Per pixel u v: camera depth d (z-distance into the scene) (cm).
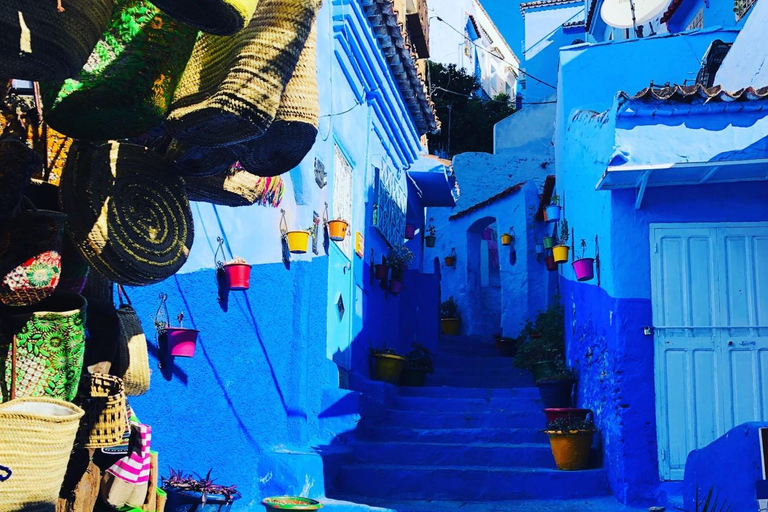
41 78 288
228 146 385
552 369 1154
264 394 775
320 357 896
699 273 838
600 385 899
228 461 689
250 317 748
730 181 834
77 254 389
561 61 1274
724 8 1425
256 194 473
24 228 332
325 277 916
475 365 1384
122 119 365
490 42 3481
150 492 446
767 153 786
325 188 941
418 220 1614
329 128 957
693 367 824
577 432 875
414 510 773
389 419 1020
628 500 799
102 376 377
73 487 398
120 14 347
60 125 364
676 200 848
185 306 631
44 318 342
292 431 839
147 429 429
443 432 970
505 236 1833
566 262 1194
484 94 2969
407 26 1343
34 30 268
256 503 727
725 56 1092
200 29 305
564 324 1220
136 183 379
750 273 833
